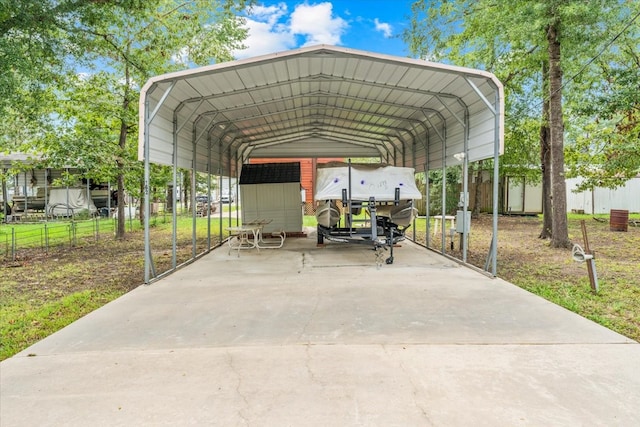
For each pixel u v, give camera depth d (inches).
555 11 304.2
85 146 406.3
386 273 260.8
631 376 111.6
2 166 605.3
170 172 621.6
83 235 511.5
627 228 478.3
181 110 301.1
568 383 107.6
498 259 313.7
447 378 110.8
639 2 312.5
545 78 403.2
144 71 418.9
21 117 362.0
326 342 138.8
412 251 367.2
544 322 158.4
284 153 592.7
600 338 140.7
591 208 737.0
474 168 645.9
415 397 100.6
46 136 398.3
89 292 224.2
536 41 341.4
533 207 741.3
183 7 434.9
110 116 430.9
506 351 129.6
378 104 349.1
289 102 348.8
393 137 514.0
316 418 91.5
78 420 92.4
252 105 335.0
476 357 124.9
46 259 342.0
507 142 540.4
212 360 124.7
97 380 112.3
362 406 96.5
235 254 358.3
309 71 265.3
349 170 305.9
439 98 295.9
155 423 90.7
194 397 101.9
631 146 447.5
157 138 258.1
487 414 92.7
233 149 526.0
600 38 314.3
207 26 458.6
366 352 129.4
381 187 306.3
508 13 341.7
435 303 187.0
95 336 148.1
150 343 140.3
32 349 136.3
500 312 172.2
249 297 202.2
